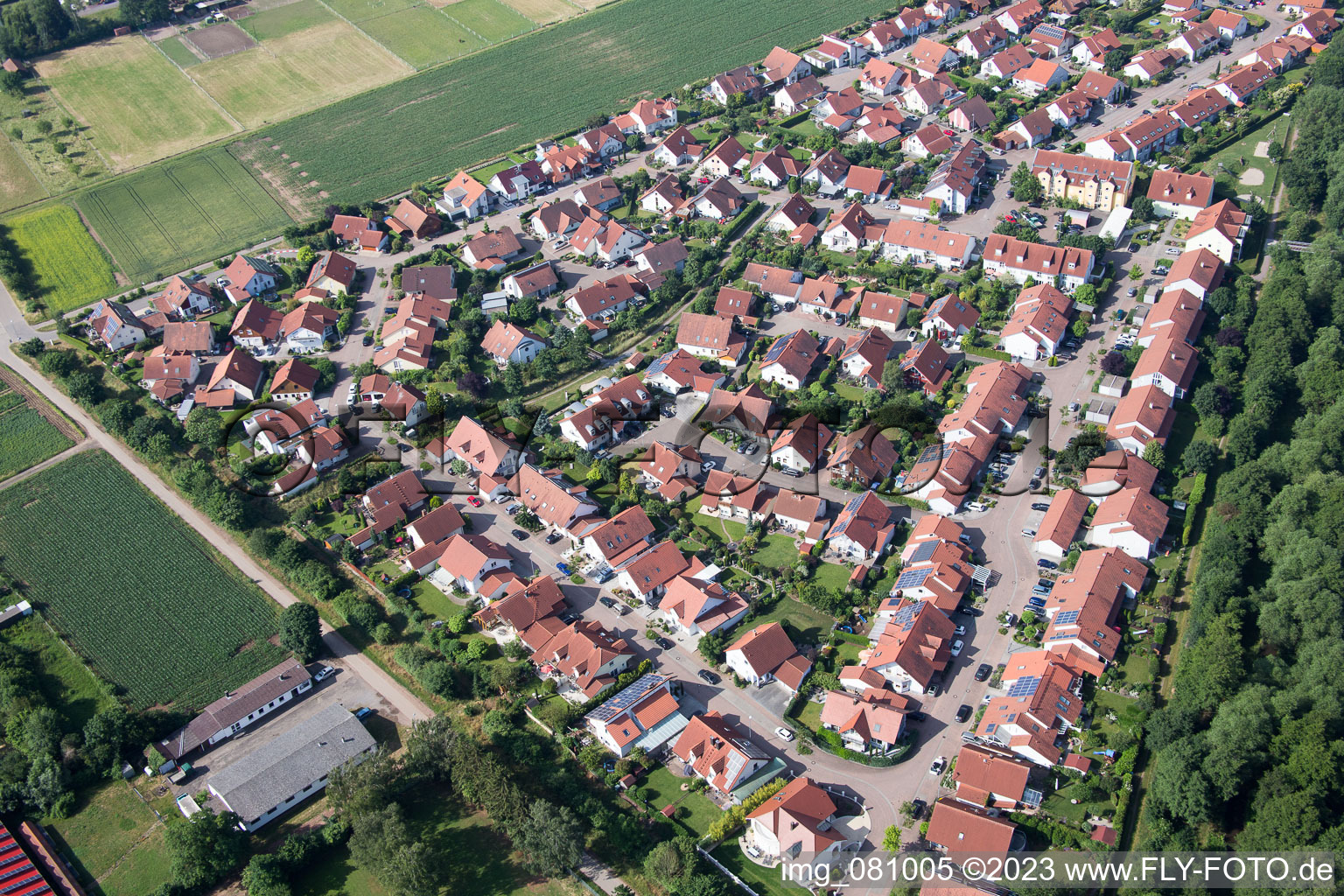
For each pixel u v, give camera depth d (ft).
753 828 448.24
